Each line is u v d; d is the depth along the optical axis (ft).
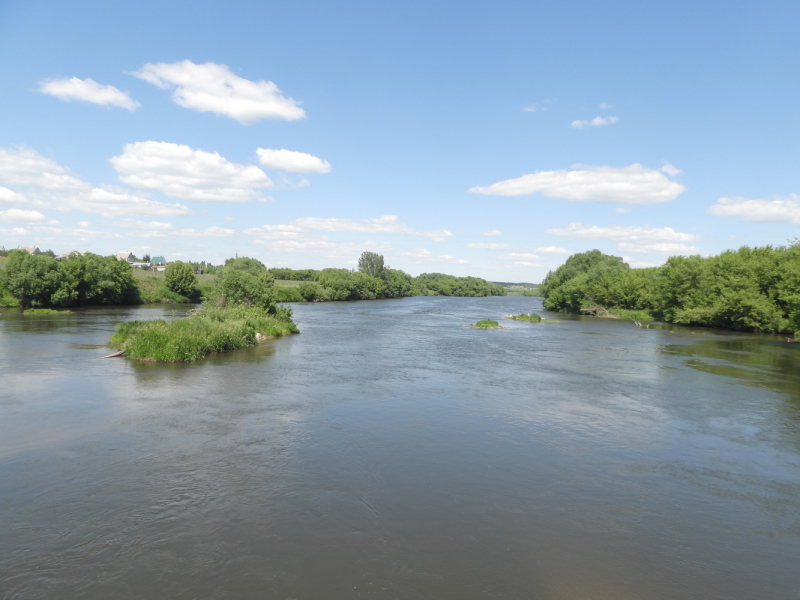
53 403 52.16
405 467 37.11
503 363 90.63
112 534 26.12
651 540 27.43
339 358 90.89
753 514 30.89
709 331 171.83
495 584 22.88
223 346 95.09
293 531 27.07
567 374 79.82
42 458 36.58
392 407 55.06
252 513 28.96
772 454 41.98
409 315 236.02
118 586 21.86
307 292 359.46
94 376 66.59
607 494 33.32
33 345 95.25
